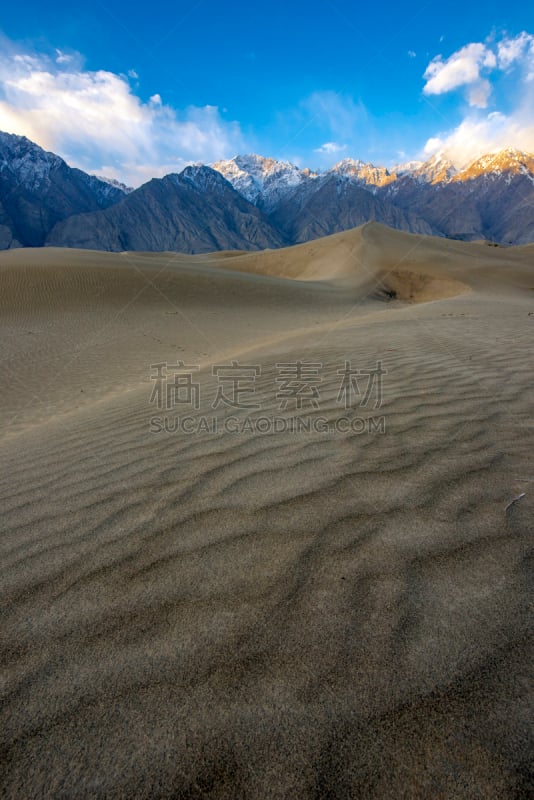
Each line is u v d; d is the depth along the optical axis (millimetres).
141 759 935
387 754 906
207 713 1021
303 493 2074
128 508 2098
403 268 38000
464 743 916
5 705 1082
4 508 2266
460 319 9734
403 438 2676
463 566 1474
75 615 1382
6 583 1581
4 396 7711
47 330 15602
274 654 1174
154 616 1352
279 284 31109
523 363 4445
